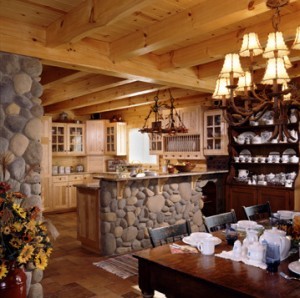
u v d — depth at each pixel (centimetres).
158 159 775
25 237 230
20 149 310
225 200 598
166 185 524
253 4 242
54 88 592
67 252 473
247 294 164
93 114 889
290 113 518
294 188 496
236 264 205
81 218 497
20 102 313
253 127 571
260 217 404
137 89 542
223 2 260
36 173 319
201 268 199
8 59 307
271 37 237
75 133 835
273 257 195
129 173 571
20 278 240
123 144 845
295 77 482
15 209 235
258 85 428
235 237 249
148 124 776
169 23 303
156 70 420
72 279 373
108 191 458
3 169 282
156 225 507
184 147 671
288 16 297
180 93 596
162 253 227
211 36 356
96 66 362
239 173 596
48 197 748
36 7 279
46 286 353
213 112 611
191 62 386
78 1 268
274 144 543
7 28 303
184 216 548
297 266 196
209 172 566
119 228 465
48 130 750
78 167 852
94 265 418
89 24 266
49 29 320
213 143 616
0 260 225
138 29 332
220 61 443
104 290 344
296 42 246
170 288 204
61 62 338
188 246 243
